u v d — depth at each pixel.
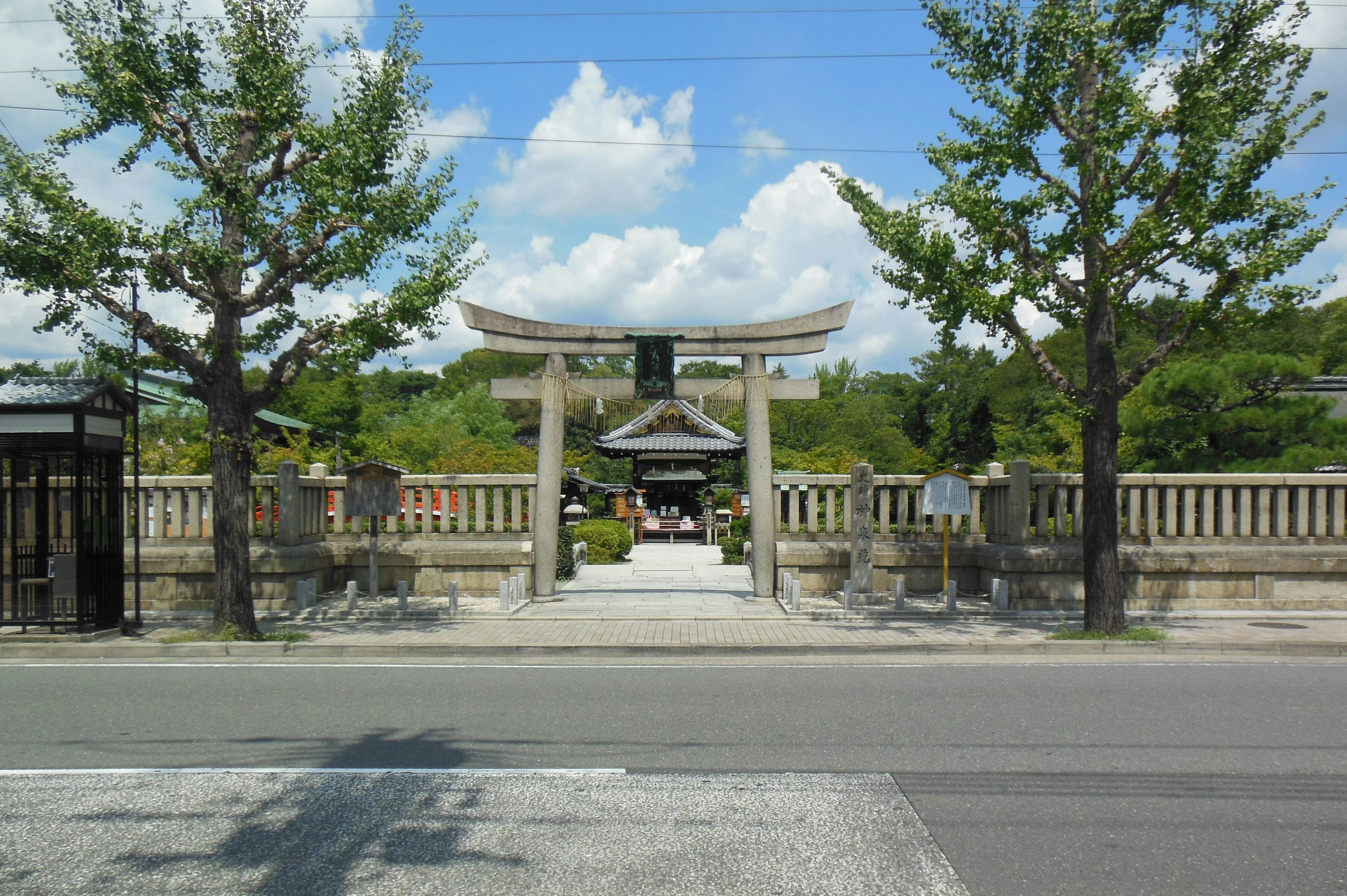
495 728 6.57
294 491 13.20
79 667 9.07
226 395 10.46
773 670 8.88
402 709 7.17
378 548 14.01
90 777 5.46
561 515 26.80
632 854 4.32
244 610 10.42
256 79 9.98
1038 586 12.71
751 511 14.00
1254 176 9.62
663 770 5.55
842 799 5.05
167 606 12.89
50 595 10.34
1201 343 25.19
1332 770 5.56
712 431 35.56
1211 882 4.00
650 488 38.00
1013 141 10.76
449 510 14.41
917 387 54.03
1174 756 5.82
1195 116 9.86
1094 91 10.70
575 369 42.59
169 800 5.07
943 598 13.27
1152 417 17.97
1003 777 5.41
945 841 4.46
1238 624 11.35
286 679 8.45
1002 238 10.84
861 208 11.49
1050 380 11.07
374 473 13.36
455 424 46.22
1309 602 12.50
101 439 10.59
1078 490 13.13
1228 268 9.99
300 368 10.75
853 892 3.91
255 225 10.06
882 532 14.12
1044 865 4.18
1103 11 10.48
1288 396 17.66
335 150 10.08
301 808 4.93
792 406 46.53
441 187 11.06
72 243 9.60
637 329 13.94
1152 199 10.80
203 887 3.97
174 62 10.20
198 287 10.57
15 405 10.04
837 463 30.86
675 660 9.52
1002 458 31.47
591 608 12.90
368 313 10.55
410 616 12.00
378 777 5.45
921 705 7.26
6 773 5.55
